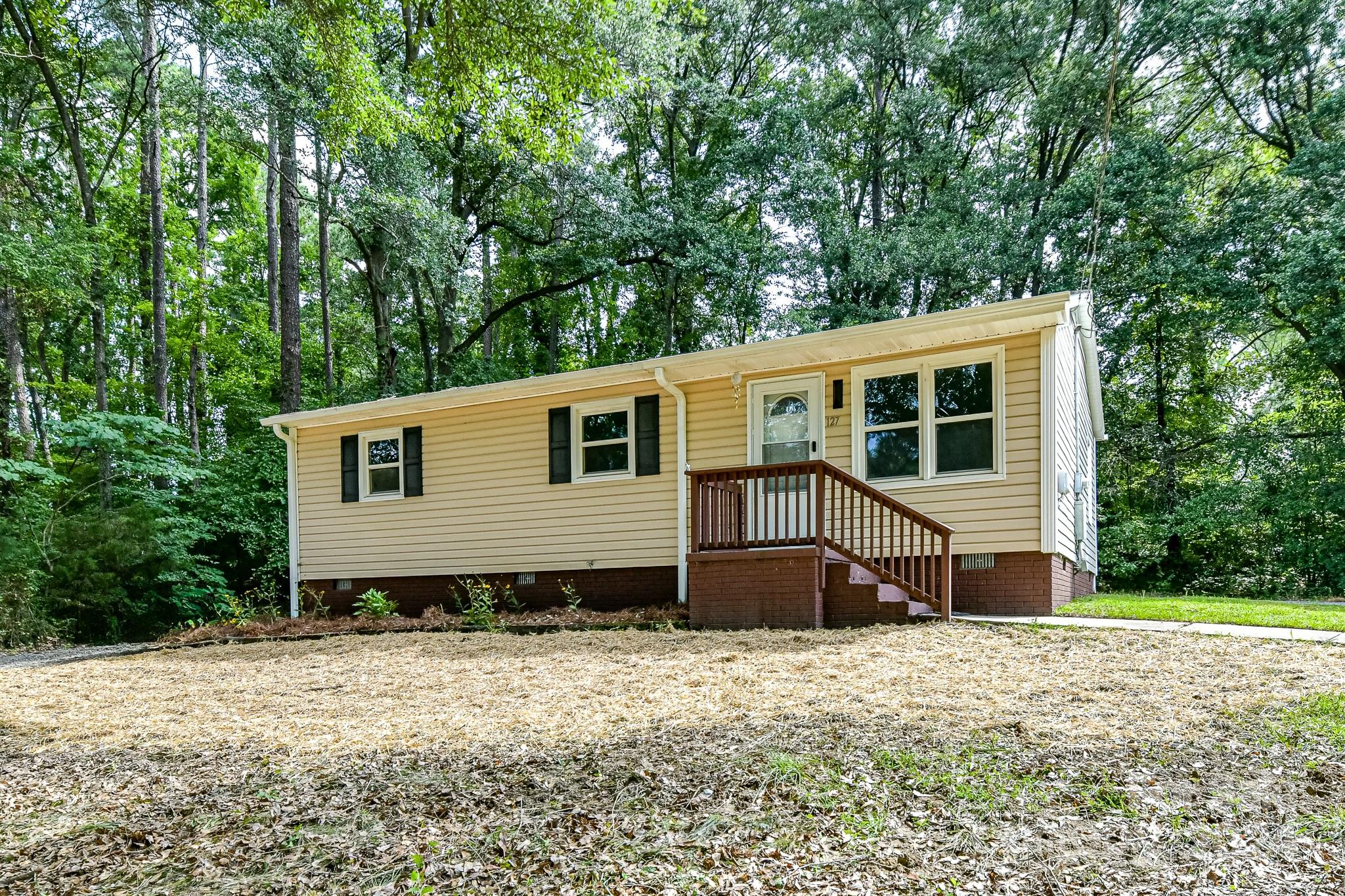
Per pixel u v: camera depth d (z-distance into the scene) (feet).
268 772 15.62
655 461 36.32
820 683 18.92
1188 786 11.96
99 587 47.14
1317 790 11.67
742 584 28.48
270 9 48.08
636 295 88.17
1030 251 65.10
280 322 76.59
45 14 56.03
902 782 12.72
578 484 38.14
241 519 55.47
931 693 17.37
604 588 37.42
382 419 43.45
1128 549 60.85
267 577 53.36
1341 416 59.67
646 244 73.92
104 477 52.49
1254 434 61.26
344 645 32.24
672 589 35.78
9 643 41.91
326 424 45.03
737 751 14.47
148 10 54.90
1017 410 29.25
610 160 85.40
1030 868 10.11
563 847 11.55
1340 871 9.64
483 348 91.40
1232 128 69.82
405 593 42.45
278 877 11.50
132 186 76.33
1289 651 19.89
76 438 49.80
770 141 68.59
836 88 81.05
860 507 30.53
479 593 38.14
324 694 22.36
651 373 35.17
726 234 69.36
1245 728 14.07
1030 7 68.54
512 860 11.34
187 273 72.79
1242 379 69.56
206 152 74.49
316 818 13.29
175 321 70.64
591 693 19.86
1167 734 13.94
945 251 65.00
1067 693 16.81
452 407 41.42
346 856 11.91
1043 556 28.60
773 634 26.23
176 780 15.65
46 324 74.23
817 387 33.27
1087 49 70.23
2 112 65.72
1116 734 14.06
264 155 65.36
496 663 25.16
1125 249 61.93
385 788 14.25
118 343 83.46
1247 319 59.82
